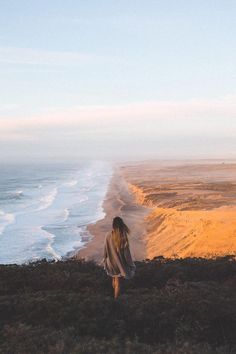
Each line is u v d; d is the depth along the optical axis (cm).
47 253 4325
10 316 1034
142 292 1223
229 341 912
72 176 19288
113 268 1117
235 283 1352
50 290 1270
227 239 3139
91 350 815
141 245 4416
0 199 10638
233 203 6562
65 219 6794
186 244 3691
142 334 948
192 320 973
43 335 876
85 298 1117
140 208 7488
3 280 1367
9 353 806
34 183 15925
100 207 8088
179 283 1248
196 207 6253
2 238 5266
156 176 15388
